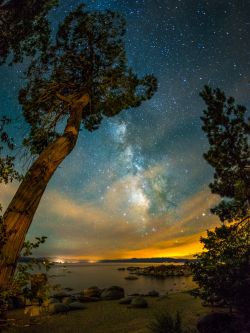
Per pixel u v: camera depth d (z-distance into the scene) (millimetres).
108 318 14867
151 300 20109
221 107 10914
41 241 3246
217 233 8719
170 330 9219
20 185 3359
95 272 66938
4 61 5035
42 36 5973
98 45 6504
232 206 10281
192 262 8453
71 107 4965
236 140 10664
